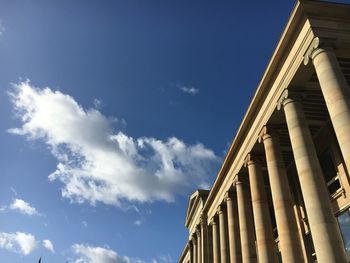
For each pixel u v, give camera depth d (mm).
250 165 35156
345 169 28938
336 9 24422
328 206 21688
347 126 19406
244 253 35844
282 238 26484
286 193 28188
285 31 26000
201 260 58125
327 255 19844
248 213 37781
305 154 23766
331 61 22203
